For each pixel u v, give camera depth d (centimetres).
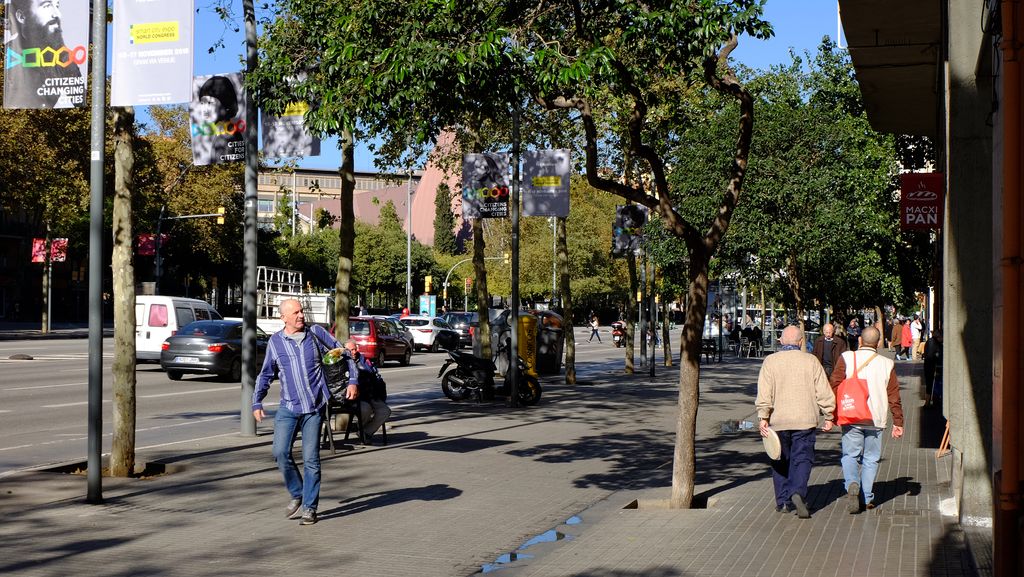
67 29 1058
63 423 1762
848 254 2569
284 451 964
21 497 1063
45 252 5622
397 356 3838
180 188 5753
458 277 10512
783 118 2441
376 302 9756
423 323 5069
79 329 6688
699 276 1075
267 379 975
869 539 877
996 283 621
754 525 951
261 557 822
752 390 2795
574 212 8225
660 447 1584
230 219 6166
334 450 1458
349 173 1717
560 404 2311
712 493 1151
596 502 1101
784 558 807
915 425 1914
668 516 1012
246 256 1603
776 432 1014
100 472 1041
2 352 3934
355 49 1066
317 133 1136
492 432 1756
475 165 2219
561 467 1366
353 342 1563
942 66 1418
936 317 2342
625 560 813
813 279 2948
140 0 1115
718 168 2455
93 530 914
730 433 1783
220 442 1534
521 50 1036
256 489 1137
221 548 852
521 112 2252
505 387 2342
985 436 929
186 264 7431
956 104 956
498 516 1015
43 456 1387
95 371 1037
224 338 2791
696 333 1070
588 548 864
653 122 1870
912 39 1606
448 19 1026
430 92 1073
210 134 1507
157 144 5556
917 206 1712
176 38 1106
